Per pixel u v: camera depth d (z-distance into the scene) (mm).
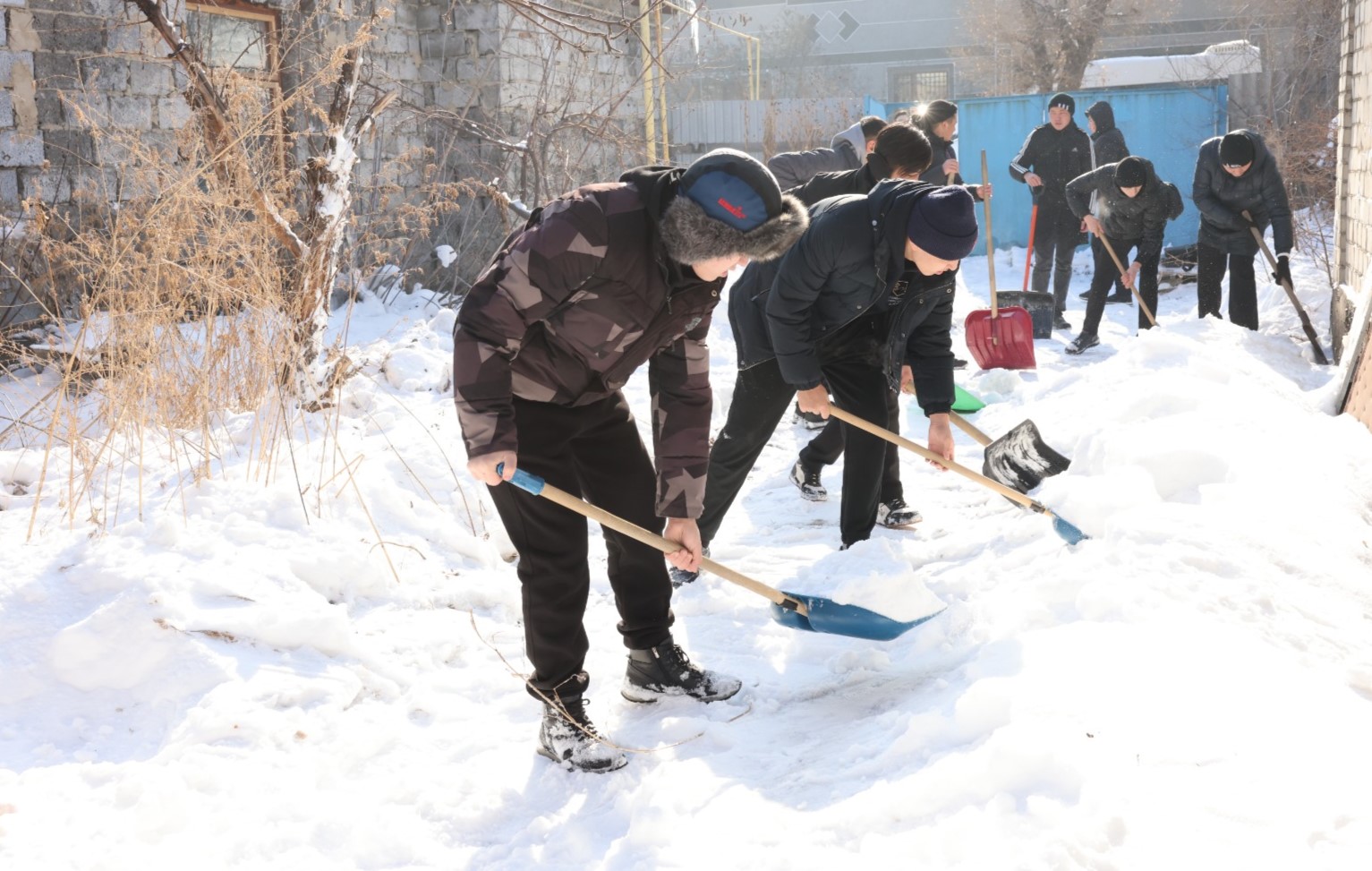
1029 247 10102
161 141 8133
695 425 2986
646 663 3254
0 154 7059
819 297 3963
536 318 2607
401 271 9570
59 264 6539
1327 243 12219
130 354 4430
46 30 7344
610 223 2545
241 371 5137
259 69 8594
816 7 30500
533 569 2877
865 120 7309
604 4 12789
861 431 4184
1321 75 16750
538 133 9992
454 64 11375
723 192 2467
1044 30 20578
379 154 10070
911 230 3670
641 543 3109
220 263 5035
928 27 29656
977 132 15914
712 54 24094
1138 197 8539
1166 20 25641
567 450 2910
